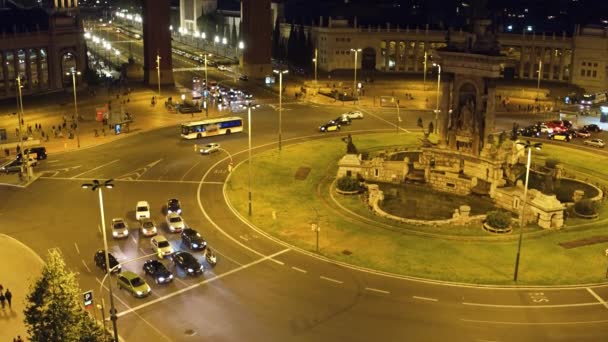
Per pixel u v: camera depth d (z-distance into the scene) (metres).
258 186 102.25
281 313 62.97
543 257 76.06
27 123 141.50
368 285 68.94
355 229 84.69
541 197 87.44
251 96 175.25
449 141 107.44
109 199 95.44
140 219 87.38
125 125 137.25
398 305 64.62
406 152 120.31
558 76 194.00
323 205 93.94
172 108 157.62
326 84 191.88
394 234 83.06
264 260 75.31
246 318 62.03
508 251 77.81
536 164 114.00
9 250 77.38
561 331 59.94
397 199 99.44
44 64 172.62
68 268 72.50
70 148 123.00
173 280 70.12
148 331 59.72
